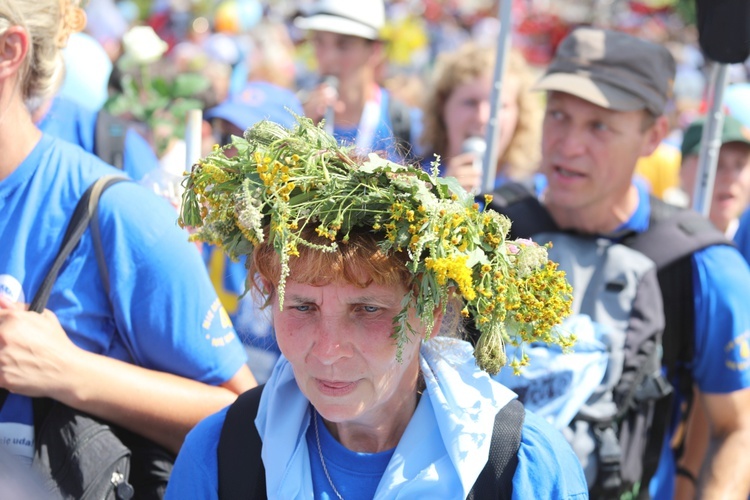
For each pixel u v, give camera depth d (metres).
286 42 10.33
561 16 13.77
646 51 3.58
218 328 2.71
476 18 13.97
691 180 5.44
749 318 3.43
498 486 2.06
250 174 1.95
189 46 7.91
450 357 2.19
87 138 3.46
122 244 2.58
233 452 2.19
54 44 2.57
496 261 1.95
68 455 2.49
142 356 2.69
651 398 3.27
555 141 3.54
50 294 2.56
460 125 5.37
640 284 3.37
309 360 2.02
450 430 2.06
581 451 3.15
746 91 5.65
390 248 1.92
